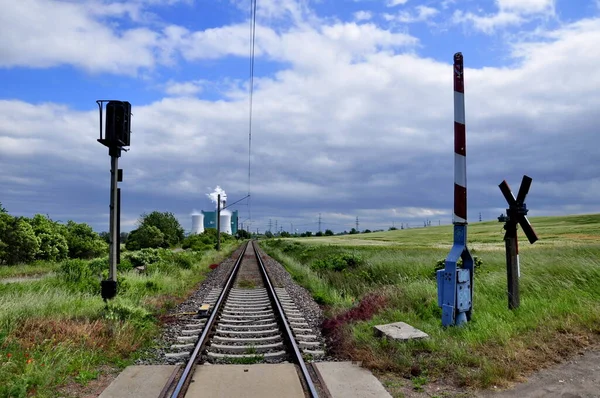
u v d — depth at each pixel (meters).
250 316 11.24
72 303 10.05
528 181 8.38
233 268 25.12
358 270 17.66
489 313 8.20
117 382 5.91
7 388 5.24
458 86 8.13
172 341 8.44
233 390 5.58
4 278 22.09
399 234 99.94
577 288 9.41
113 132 9.62
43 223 33.88
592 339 6.77
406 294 10.15
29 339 6.94
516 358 6.10
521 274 10.64
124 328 8.20
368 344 7.25
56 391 5.58
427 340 7.05
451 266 7.82
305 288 17.41
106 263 18.50
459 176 8.12
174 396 5.27
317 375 6.25
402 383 5.83
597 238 42.81
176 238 68.31
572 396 5.09
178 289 15.92
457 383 5.68
